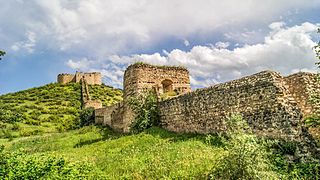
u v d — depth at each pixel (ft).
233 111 55.11
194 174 37.88
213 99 60.23
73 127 158.20
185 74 94.43
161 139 63.62
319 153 41.98
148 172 41.47
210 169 38.17
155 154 50.47
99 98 229.25
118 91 272.51
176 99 71.05
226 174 34.24
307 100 47.65
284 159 40.09
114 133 100.53
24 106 204.85
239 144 34.17
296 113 46.47
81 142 88.43
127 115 90.33
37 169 33.60
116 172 44.09
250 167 33.14
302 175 36.52
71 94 240.12
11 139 118.11
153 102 78.18
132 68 89.15
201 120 62.80
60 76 278.05
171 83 92.22
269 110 48.34
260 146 35.01
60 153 67.51
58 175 34.55
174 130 70.59
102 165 48.96
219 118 58.13
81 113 162.81
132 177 40.98
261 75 51.13
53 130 153.69
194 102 65.21
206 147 49.47
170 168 41.16
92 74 276.62
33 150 81.41
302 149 41.63
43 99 226.58
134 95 86.74
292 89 50.01
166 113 74.23
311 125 43.52
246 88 53.26
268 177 33.01
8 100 223.71
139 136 69.31
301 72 49.34
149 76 89.10
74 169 38.34
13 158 35.76
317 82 49.52
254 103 51.26
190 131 65.51
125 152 56.44
